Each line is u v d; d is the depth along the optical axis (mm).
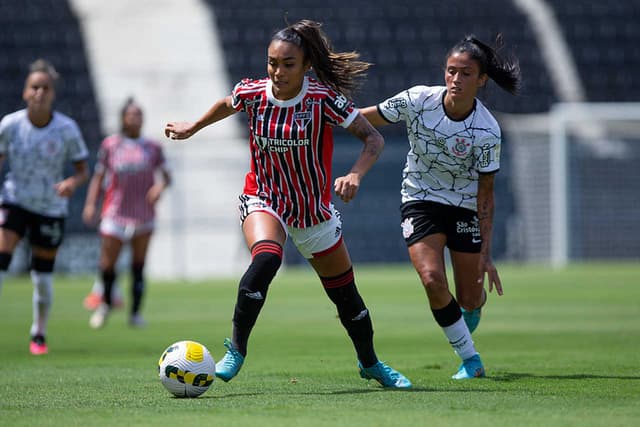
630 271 85750
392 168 100375
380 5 114500
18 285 78000
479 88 23641
